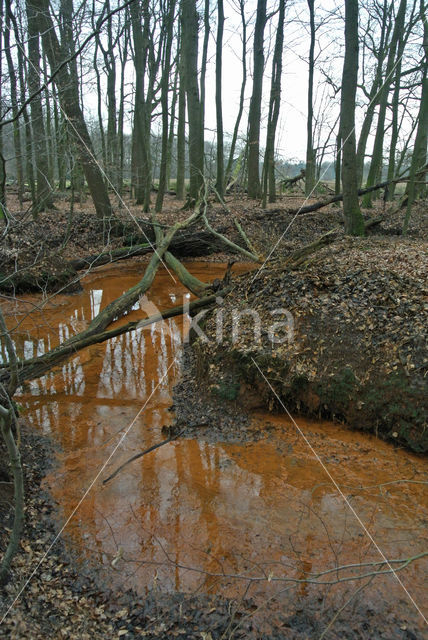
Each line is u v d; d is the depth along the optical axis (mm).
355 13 10492
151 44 19172
